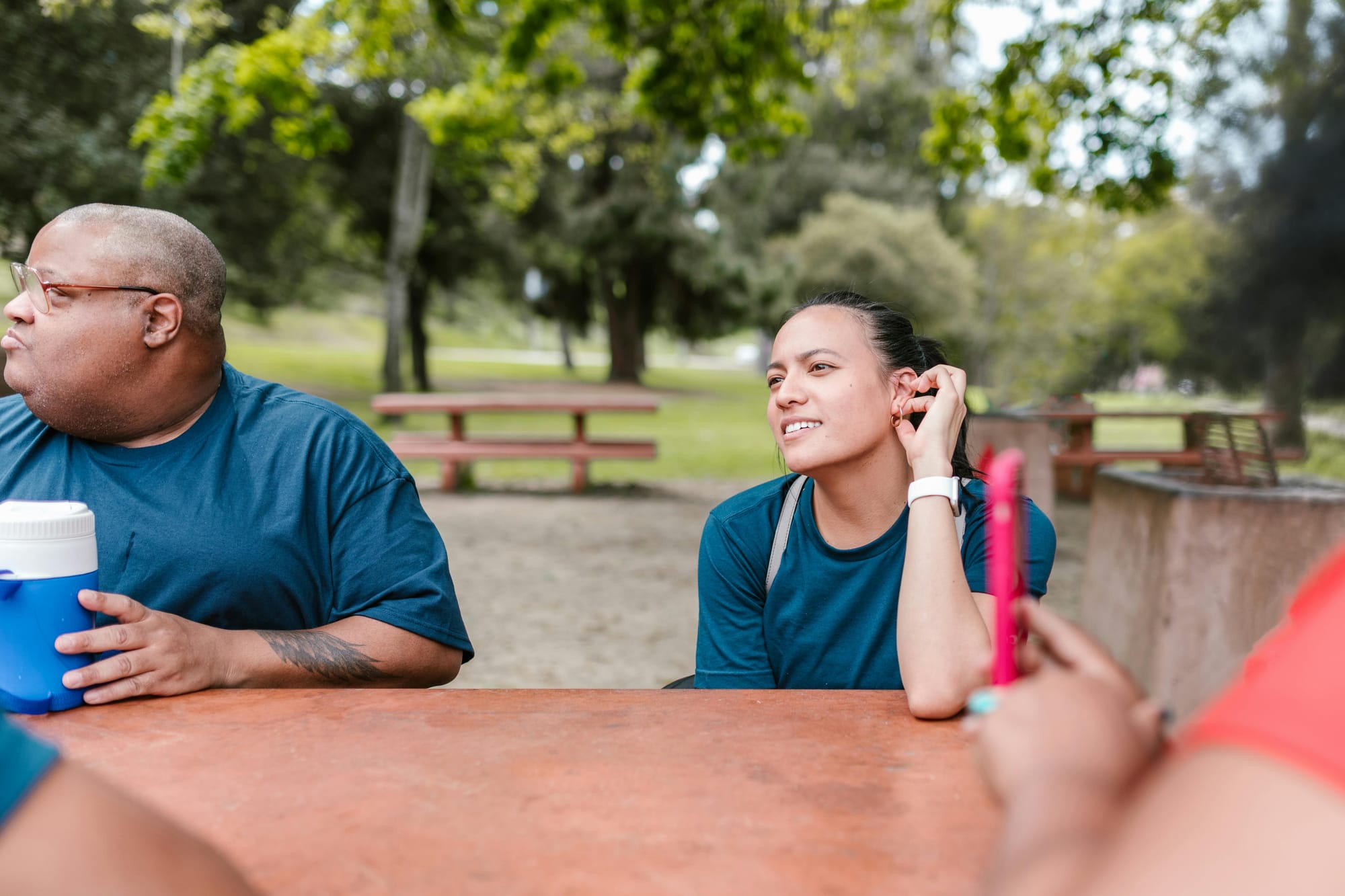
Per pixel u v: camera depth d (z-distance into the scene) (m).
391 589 1.63
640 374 35.38
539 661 4.28
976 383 31.16
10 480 1.58
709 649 1.70
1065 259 30.91
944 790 0.93
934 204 37.81
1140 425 22.27
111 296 1.46
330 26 8.62
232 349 28.27
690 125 8.94
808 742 1.07
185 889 0.50
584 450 9.35
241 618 1.62
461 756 1.02
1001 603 0.83
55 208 12.84
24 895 0.46
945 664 1.18
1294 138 13.19
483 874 0.77
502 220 24.44
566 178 24.36
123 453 1.60
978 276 33.88
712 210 30.94
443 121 9.66
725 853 0.80
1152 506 3.35
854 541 1.62
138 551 1.56
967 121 8.77
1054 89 7.96
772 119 9.05
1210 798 0.38
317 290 31.58
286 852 0.81
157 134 8.13
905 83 29.92
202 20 9.49
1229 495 3.09
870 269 31.52
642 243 27.83
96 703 1.21
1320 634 0.39
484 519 7.90
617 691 1.28
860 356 1.53
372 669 1.53
